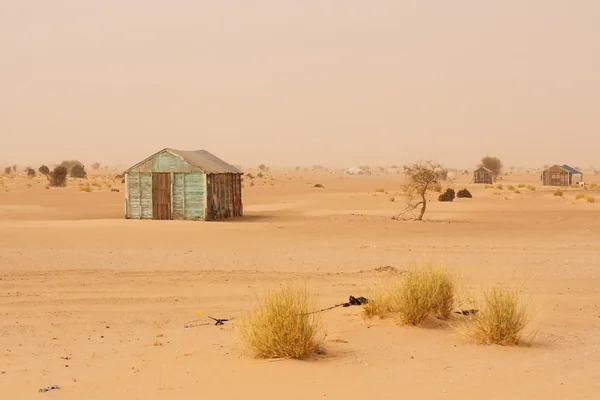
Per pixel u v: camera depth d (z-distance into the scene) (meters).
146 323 14.21
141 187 43.06
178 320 14.53
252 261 24.09
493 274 21.08
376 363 10.51
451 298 14.38
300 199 73.19
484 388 9.00
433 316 14.07
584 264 23.23
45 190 85.88
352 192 91.31
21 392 8.84
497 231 35.84
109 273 21.20
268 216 47.84
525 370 10.04
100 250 26.77
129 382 9.38
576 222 41.81
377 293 15.48
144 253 25.95
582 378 9.55
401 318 13.49
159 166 42.72
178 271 21.67
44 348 11.81
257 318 11.34
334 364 10.44
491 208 56.78
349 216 46.50
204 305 16.22
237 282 19.48
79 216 47.59
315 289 17.95
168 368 10.21
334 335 12.62
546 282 19.53
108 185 103.12
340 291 17.67
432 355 11.09
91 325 13.98
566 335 12.79
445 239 32.00
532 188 97.25
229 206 46.44
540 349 11.58
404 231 35.66
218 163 49.00
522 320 12.41
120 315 15.07
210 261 24.03
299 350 10.81
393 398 8.55
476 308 14.35
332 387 9.07
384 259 24.66
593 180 162.62
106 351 11.54
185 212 42.38
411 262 23.67
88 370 10.15
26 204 60.12
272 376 9.66
